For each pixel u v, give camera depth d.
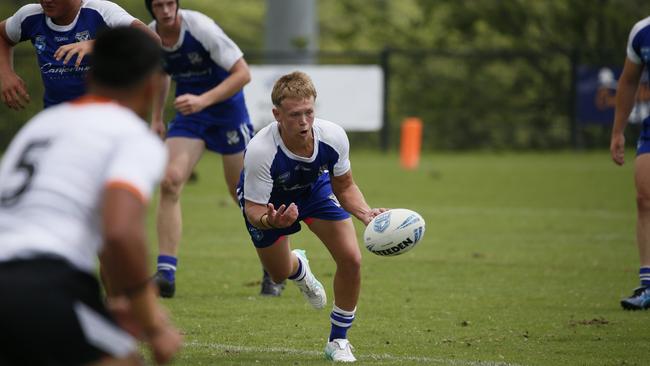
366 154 88.31
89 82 12.59
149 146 11.78
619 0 108.75
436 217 47.56
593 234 42.28
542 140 94.81
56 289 11.07
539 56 91.50
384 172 71.00
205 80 29.70
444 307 26.62
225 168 29.86
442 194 57.34
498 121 95.31
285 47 95.50
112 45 12.29
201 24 28.81
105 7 22.75
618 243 39.78
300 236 41.72
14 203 11.66
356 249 19.89
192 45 28.95
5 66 23.31
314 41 97.31
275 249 21.31
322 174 20.72
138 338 11.96
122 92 12.31
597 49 89.69
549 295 28.66
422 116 96.31
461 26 108.94
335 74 82.12
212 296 28.03
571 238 41.00
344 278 19.84
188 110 27.20
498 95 96.25
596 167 76.06
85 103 12.34
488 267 33.81
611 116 89.00
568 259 35.66
